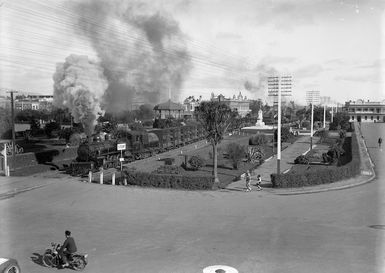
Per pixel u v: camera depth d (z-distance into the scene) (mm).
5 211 24391
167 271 15055
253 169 42781
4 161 40125
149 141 54344
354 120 160375
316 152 58156
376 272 14766
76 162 40281
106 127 70062
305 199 28203
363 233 19766
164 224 21562
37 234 19656
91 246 17906
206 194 29953
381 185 33375
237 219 22625
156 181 32500
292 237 19219
